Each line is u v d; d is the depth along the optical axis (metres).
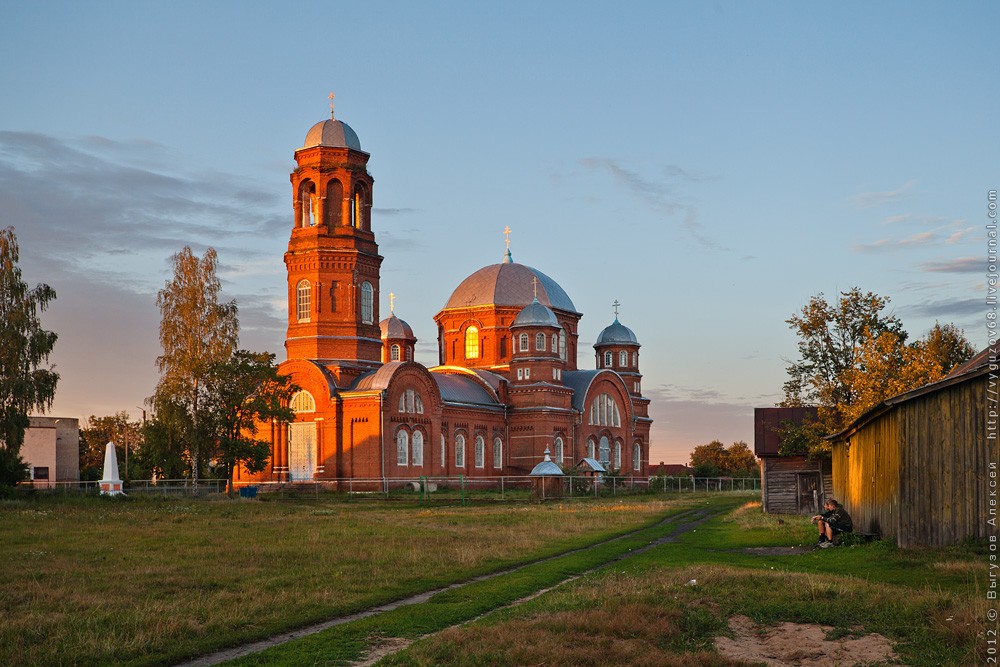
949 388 27.00
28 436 88.81
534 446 107.19
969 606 18.48
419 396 94.94
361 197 94.25
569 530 44.19
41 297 68.31
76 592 23.97
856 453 38.22
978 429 26.33
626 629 18.48
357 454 89.81
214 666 16.95
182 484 79.25
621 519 52.34
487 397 108.38
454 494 85.31
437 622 20.30
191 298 78.50
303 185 93.12
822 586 21.44
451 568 28.97
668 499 82.31
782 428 54.78
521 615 20.16
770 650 17.59
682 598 20.84
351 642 18.66
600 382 118.25
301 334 92.31
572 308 125.94
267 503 66.38
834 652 17.19
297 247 92.31
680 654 17.02
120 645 18.23
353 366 92.19
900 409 28.58
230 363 77.75
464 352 118.50
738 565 28.28
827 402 55.66
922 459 27.66
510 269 120.81
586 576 26.56
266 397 79.38
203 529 43.59
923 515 27.61
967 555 25.12
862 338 57.06
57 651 17.86
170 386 76.12
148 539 38.31
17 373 65.69
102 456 132.88
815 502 53.62
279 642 19.39
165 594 23.98
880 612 19.25
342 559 31.03
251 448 77.62
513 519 52.06
